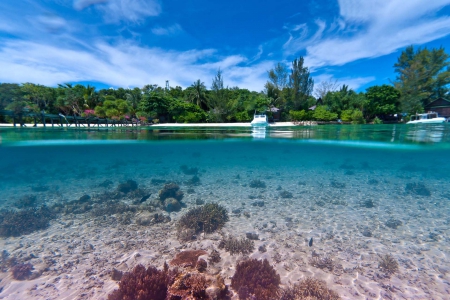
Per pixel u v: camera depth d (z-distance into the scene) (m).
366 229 7.17
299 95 44.22
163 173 21.36
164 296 3.90
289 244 6.13
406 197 11.58
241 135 18.19
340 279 4.65
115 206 8.88
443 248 5.97
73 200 10.80
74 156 30.11
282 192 11.52
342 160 39.19
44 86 44.84
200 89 48.00
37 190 14.03
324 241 6.35
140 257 5.42
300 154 30.11
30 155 25.84
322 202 10.20
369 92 36.56
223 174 20.30
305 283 4.27
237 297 4.04
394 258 5.48
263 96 46.50
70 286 4.45
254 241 6.28
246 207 9.38
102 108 39.56
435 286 4.45
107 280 4.62
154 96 38.94
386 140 16.53
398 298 4.11
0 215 8.23
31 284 4.52
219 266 5.04
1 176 23.14
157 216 7.69
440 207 9.77
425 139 16.03
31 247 6.00
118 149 24.31
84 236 6.62
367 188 13.77
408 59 33.06
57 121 20.31
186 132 18.44
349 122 33.66
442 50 30.27
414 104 32.72
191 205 9.53
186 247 5.88
